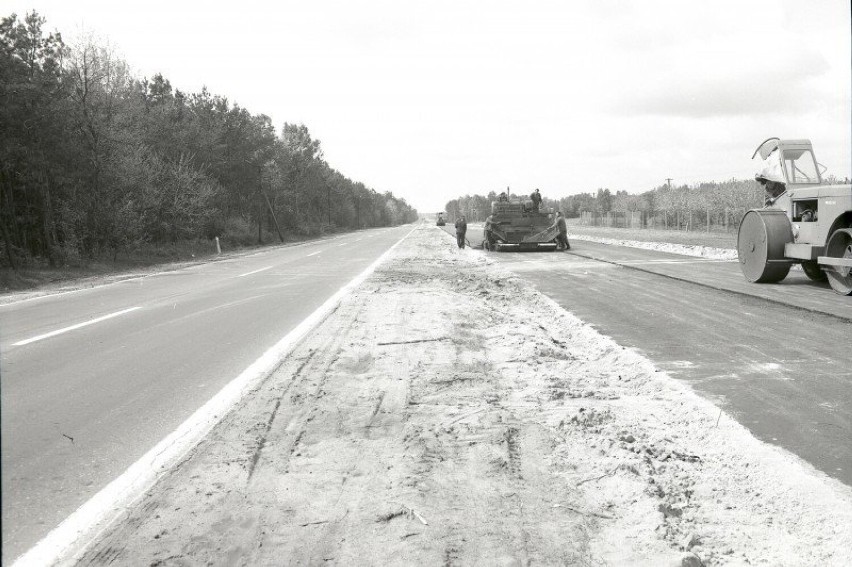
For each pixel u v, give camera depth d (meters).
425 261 21.97
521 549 2.89
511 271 17.31
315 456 4.07
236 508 3.34
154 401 5.57
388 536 3.02
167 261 29.09
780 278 13.41
